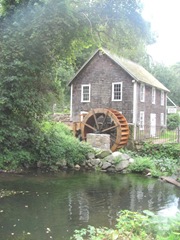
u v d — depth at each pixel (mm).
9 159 10758
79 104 21656
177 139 16984
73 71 29406
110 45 12414
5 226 5301
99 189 8625
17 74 10711
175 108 29359
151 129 22234
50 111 12578
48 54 11609
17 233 4996
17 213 6059
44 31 10953
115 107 20109
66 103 28797
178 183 9609
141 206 6930
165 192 8438
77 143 13047
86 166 12625
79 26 11805
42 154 11711
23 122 11586
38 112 11578
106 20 11797
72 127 17734
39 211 6258
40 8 10766
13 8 11117
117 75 20125
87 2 11539
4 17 11211
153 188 8945
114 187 8969
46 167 11750
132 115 19406
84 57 29734
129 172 11844
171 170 11734
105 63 20656
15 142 11031
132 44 12023
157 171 11398
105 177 10648
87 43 12680
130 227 4125
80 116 19734
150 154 15336
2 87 10617
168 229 3662
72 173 11242
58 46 11891
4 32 11141
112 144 17078
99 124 17719
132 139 16516
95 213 6262
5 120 10688
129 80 19625
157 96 23922
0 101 10258
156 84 23156
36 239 4773
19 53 10820
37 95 11484
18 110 11172
